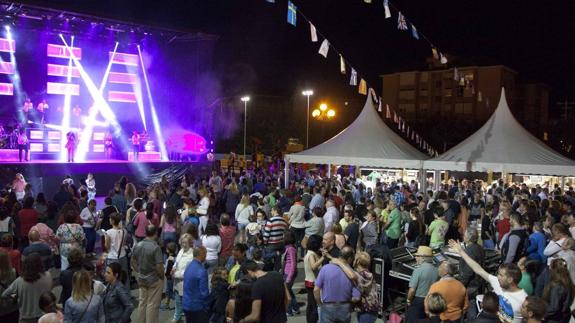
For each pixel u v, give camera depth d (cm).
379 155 1645
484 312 463
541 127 5241
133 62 2580
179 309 734
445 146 4522
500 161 1484
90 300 494
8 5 2098
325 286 570
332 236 681
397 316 638
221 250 848
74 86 2425
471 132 4575
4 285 568
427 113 5772
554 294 562
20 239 952
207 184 1558
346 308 568
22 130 2169
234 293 620
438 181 1764
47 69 2344
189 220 910
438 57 1546
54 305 500
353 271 579
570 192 1653
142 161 2353
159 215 1101
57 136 2369
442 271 564
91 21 2328
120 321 557
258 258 655
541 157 1475
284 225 871
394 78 6141
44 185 2041
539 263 673
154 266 663
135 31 2478
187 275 610
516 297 510
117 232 783
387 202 1195
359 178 2352
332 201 1087
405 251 807
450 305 546
